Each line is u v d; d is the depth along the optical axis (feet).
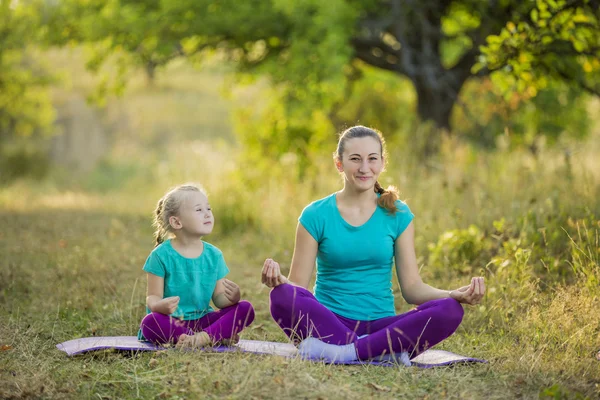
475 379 19.93
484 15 50.14
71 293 30.48
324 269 22.88
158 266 22.58
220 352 21.53
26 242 42.98
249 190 56.18
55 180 106.73
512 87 37.22
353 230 22.25
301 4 56.34
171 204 22.58
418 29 62.95
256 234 48.21
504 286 27.09
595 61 39.32
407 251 22.66
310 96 58.34
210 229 22.77
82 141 134.82
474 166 44.50
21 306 28.73
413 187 42.29
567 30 35.27
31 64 95.55
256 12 58.54
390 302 22.75
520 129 66.33
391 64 64.08
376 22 60.70
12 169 105.19
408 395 18.54
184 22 58.95
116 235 48.60
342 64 55.42
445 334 20.74
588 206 34.04
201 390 18.26
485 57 36.14
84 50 66.74
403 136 63.26
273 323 27.66
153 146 141.49
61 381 19.56
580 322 23.73
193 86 188.44
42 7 65.41
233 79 70.13
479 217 36.11
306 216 22.65
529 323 24.59
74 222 54.19
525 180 39.19
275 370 19.57
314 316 21.15
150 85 184.96
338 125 80.69
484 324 26.02
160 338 21.98
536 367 20.22
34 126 110.93
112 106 156.15
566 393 17.88
